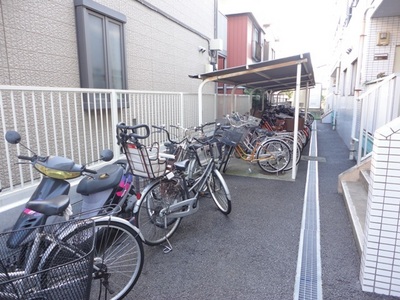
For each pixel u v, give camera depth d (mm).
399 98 3557
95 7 3719
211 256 2447
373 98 4156
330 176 4895
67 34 3453
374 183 1815
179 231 2900
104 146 3352
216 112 6887
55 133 2738
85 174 2352
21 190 2467
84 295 1348
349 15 8648
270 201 3707
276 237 2758
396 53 5812
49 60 3227
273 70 5125
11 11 2793
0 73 2729
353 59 7355
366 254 1920
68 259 1502
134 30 4723
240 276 2166
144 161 2410
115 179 2387
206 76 4941
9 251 1571
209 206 3562
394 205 1789
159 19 5465
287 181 4598
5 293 1217
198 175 3295
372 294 1935
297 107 4531
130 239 2033
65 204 1577
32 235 1590
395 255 1846
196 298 1938
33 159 1925
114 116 3418
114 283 2068
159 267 2293
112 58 4211
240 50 11922
